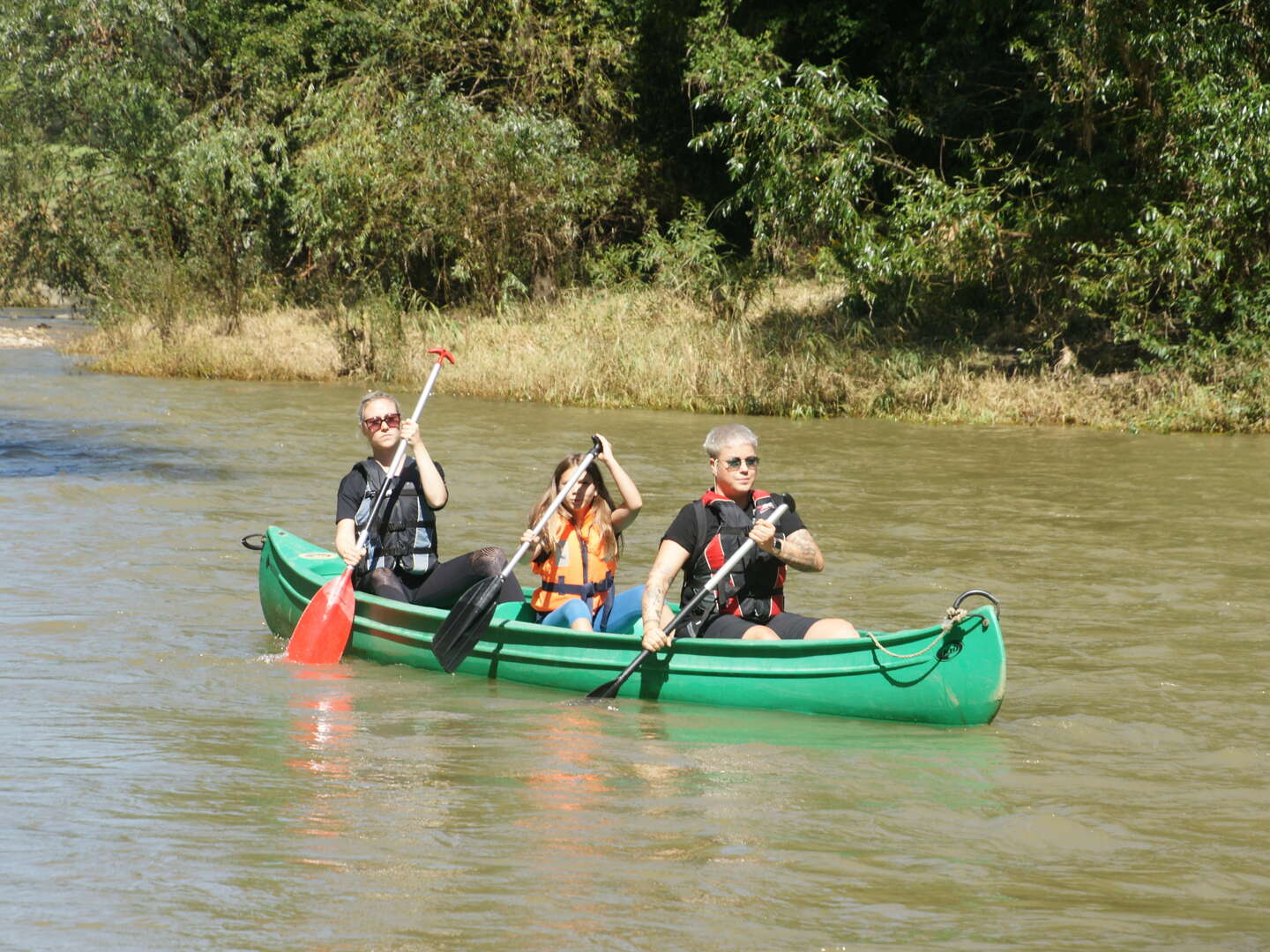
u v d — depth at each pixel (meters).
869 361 32.44
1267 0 29.44
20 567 13.67
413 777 7.80
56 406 29.28
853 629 9.70
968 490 19.84
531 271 43.75
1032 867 6.54
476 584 10.55
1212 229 28.95
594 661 9.96
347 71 49.06
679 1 44.75
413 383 36.22
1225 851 6.82
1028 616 12.27
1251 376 28.22
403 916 5.78
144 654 10.72
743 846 6.72
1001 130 40.12
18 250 55.91
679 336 34.84
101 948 5.43
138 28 47.25
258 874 6.22
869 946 5.59
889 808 7.38
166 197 46.53
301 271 48.22
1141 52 28.92
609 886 6.16
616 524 10.99
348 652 11.25
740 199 34.47
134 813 7.05
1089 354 33.56
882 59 42.56
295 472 20.45
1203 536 16.27
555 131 43.88
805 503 18.58
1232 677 10.34
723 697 9.64
